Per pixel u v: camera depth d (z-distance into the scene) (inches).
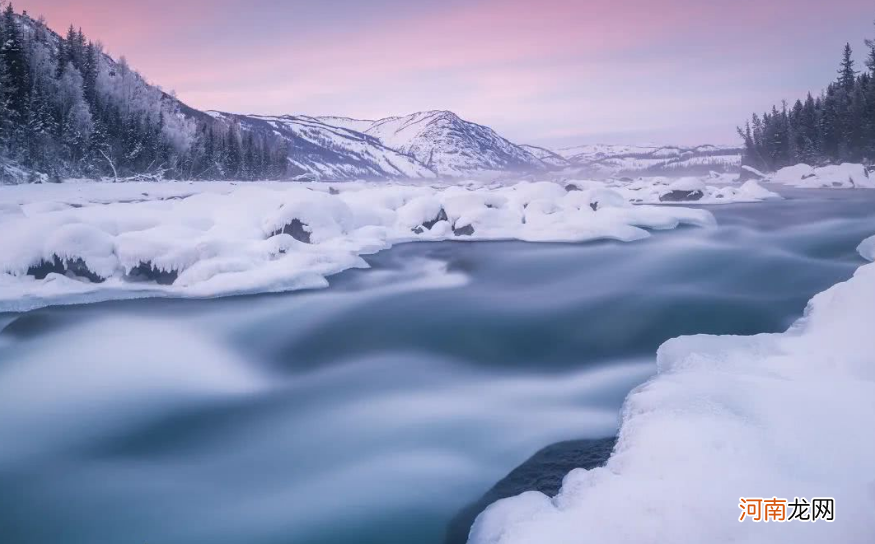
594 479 160.1
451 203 819.4
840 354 225.3
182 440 250.5
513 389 300.5
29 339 364.2
